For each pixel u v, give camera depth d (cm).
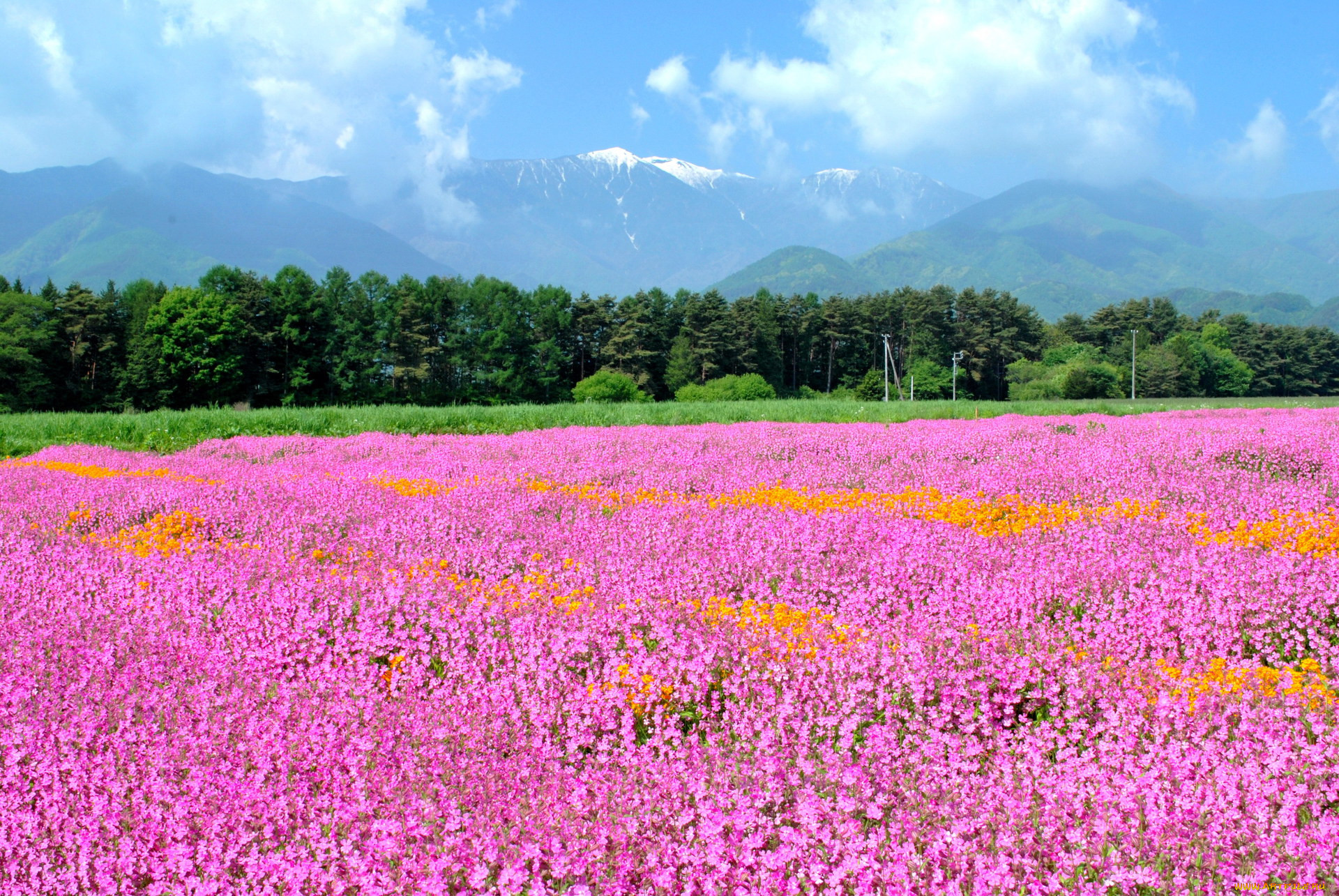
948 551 780
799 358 11306
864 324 11138
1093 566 693
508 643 573
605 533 910
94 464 1728
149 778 397
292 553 828
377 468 1570
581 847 344
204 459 1839
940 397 9819
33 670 525
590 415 3058
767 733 432
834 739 471
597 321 9144
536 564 813
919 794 379
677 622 589
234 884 348
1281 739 397
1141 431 1894
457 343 7869
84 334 6394
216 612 654
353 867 336
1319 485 1153
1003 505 1088
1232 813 339
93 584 719
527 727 473
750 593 715
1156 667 500
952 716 471
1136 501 1054
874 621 630
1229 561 685
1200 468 1298
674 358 9131
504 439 2112
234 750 430
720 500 1182
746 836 346
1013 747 427
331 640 599
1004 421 2369
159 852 356
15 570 756
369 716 462
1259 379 11619
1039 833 344
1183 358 9925
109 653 540
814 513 991
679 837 349
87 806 385
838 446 1716
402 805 377
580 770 429
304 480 1318
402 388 7312
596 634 567
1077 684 475
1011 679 490
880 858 340
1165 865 328
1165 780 368
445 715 468
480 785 396
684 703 497
